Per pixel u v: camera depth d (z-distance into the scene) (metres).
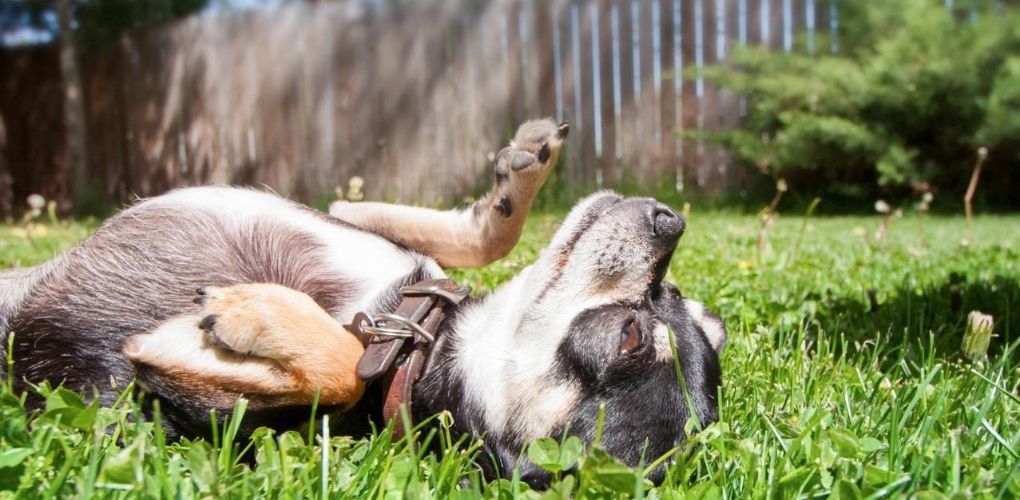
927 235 7.71
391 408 2.58
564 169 12.27
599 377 2.46
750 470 2.22
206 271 2.77
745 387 3.06
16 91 14.84
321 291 2.85
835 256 6.13
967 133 10.86
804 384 3.05
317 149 13.16
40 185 14.89
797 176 11.56
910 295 4.34
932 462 2.21
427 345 2.68
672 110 12.20
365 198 12.84
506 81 12.42
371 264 2.95
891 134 10.99
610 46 12.23
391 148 12.82
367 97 12.86
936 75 10.71
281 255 2.87
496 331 2.68
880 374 3.17
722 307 4.21
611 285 2.64
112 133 14.43
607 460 1.94
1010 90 10.50
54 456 2.08
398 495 2.04
